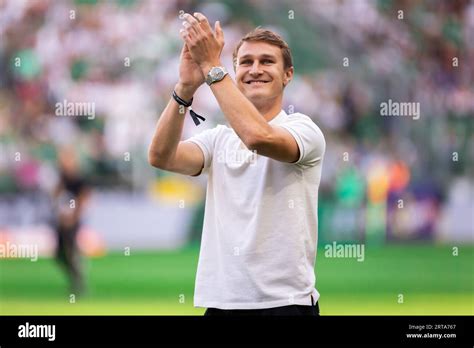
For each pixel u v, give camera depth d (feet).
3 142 88.22
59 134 88.89
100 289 71.36
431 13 98.27
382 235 85.71
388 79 95.30
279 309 21.77
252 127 21.11
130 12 93.15
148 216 85.51
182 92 23.15
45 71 92.02
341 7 96.73
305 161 22.44
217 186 23.07
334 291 67.92
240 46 23.38
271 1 96.17
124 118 89.71
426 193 89.97
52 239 78.79
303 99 92.99
